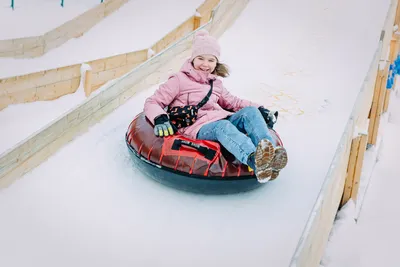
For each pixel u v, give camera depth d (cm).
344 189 588
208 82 394
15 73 609
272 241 319
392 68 954
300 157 426
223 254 305
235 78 606
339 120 510
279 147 312
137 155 362
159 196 353
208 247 309
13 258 289
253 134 345
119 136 432
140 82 520
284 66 659
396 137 922
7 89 539
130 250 301
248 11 848
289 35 771
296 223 338
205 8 848
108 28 801
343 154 452
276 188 374
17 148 355
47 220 321
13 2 779
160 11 888
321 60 688
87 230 314
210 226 327
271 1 894
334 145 456
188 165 342
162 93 378
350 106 548
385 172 756
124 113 477
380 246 546
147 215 332
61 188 354
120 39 771
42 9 802
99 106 448
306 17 845
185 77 385
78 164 384
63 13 802
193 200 351
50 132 385
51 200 340
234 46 719
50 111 566
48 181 361
